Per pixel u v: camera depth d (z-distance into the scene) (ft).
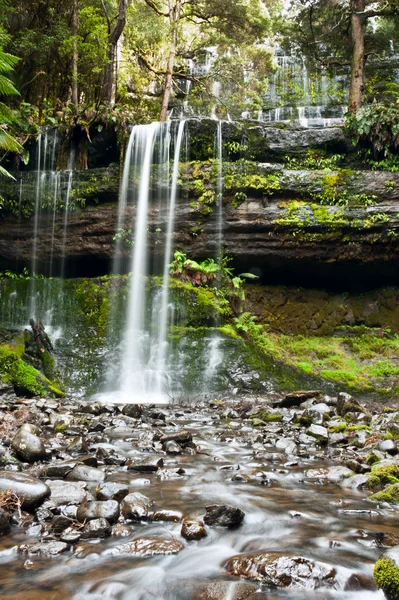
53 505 10.80
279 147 45.44
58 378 35.12
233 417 27.27
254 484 13.69
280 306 45.24
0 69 22.11
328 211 41.55
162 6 81.71
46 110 51.16
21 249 46.06
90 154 48.55
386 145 42.75
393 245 41.73
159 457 15.49
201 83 76.95
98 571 8.26
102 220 44.70
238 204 42.68
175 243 43.34
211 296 40.14
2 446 15.96
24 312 41.96
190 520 10.09
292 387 34.47
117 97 71.15
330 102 82.17
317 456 17.44
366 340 42.88
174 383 35.60
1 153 46.19
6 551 8.94
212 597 7.49
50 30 55.11
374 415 26.76
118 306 40.34
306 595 7.63
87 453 16.49
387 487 12.93
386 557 7.57
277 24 71.67
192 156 45.32
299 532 10.09
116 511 10.53
